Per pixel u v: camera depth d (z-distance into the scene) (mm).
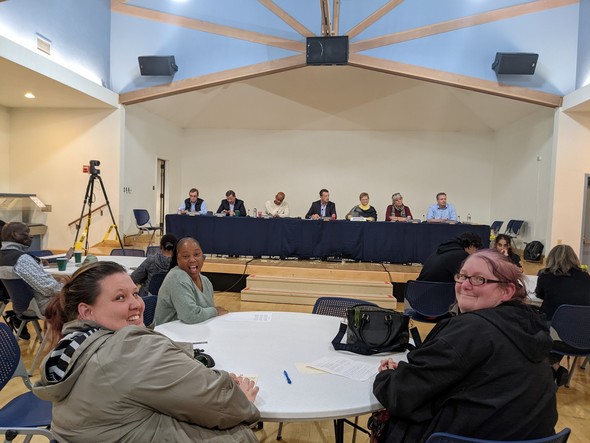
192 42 6828
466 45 6406
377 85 7941
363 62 6410
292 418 1076
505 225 8438
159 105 8203
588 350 2451
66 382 888
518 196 7910
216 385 963
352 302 2291
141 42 6957
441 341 1038
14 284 2730
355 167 9523
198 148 9812
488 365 996
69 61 6012
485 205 9258
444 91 7938
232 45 6707
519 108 7547
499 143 8883
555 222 6500
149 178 8242
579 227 6445
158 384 895
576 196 6441
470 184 9273
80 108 6973
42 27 5469
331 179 9594
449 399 1032
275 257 5629
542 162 6992
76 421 898
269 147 9695
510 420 967
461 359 997
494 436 974
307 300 4766
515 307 1087
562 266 2621
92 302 1018
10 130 7059
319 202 6504
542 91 6391
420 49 6430
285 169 9680
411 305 3131
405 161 9406
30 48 5273
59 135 7012
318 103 8625
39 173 7055
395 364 1301
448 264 3039
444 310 3021
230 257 5715
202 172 9828
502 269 1124
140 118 7832
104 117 6969
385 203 9484
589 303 2566
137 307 1074
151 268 3049
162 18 6891
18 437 2014
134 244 7047
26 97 6309
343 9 6434
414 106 8484
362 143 9500
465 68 6430
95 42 6613
